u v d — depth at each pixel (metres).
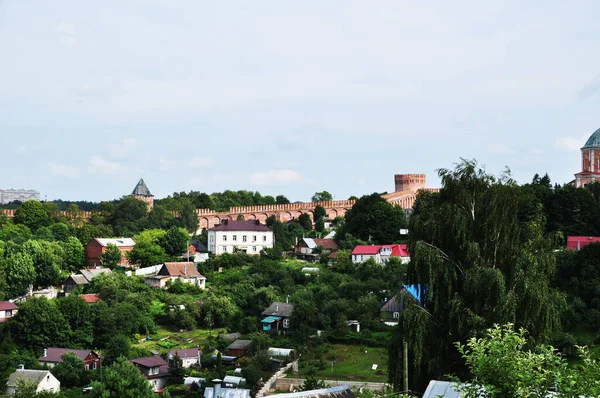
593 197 174.50
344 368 110.19
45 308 128.88
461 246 59.81
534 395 30.42
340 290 145.38
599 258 123.81
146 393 75.12
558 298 59.66
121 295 148.50
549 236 63.69
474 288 56.47
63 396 91.44
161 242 189.88
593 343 104.81
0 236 190.62
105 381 75.50
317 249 193.38
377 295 140.75
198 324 144.62
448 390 41.53
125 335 132.12
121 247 191.00
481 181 62.34
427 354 57.00
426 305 60.31
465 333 55.28
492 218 59.88
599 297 116.56
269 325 136.25
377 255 173.50
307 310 131.75
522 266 58.47
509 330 34.53
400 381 57.28
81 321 131.12
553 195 173.00
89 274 166.25
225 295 151.50
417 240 62.00
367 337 123.00
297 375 108.12
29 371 106.69
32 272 161.50
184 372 114.25
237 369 109.19
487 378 31.98
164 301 151.00
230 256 180.12
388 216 198.12
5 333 127.31
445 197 64.00
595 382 29.66
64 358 114.94
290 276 160.00
